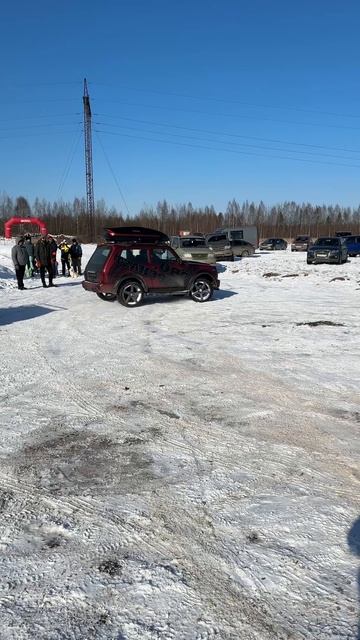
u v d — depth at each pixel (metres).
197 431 4.57
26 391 5.70
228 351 7.62
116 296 12.23
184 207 105.75
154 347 7.89
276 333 8.95
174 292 12.52
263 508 3.28
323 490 3.52
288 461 3.97
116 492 3.49
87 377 6.26
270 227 102.56
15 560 2.77
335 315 10.87
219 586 2.56
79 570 2.68
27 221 48.72
